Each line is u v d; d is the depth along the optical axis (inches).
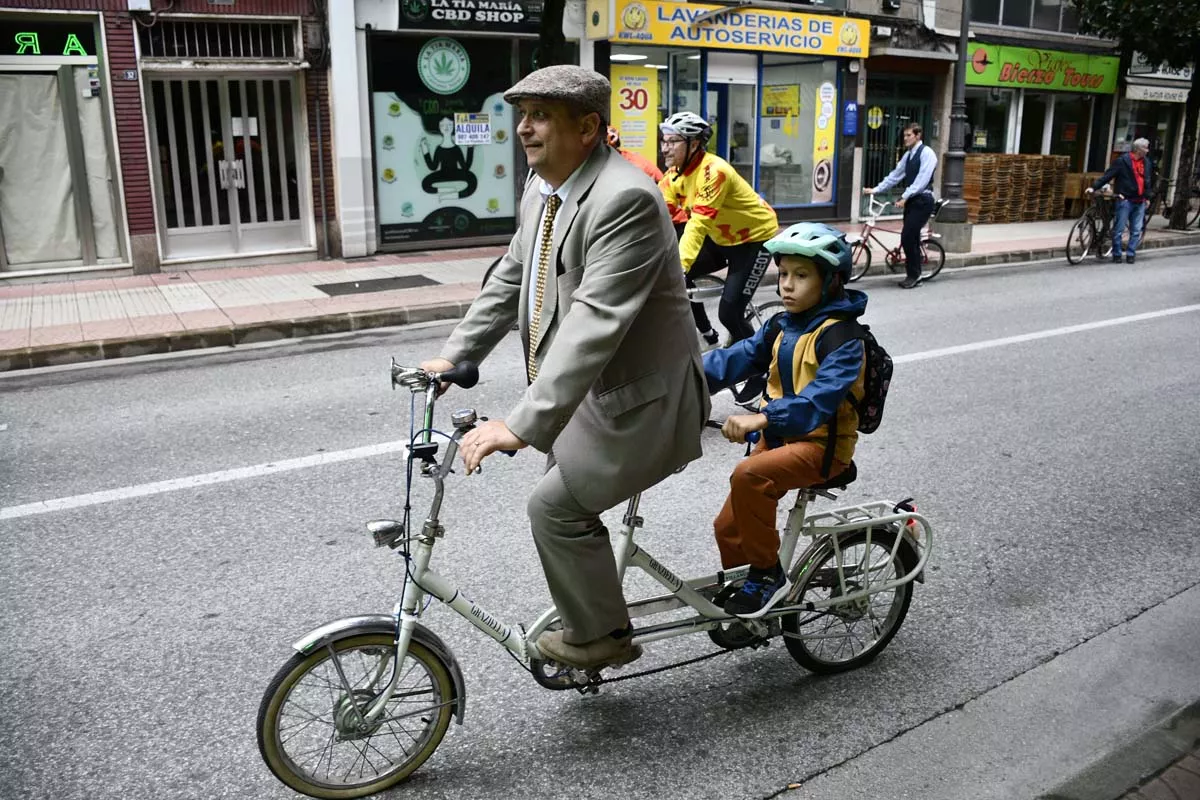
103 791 116.8
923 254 496.1
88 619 157.2
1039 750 125.2
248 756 123.6
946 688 138.9
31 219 462.6
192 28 478.0
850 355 122.4
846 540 138.0
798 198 717.9
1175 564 178.2
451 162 557.9
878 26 713.6
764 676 142.0
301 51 497.0
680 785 118.0
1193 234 716.7
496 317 123.6
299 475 220.5
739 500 126.1
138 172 473.4
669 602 126.9
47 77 452.8
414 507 201.5
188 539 187.0
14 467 227.1
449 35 540.4
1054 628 155.6
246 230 515.2
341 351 348.5
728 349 134.8
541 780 118.8
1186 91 928.9
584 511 111.0
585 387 99.9
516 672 142.0
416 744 119.2
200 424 259.4
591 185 103.0
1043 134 866.8
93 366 331.0
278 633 152.9
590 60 601.6
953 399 283.4
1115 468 227.3
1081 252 589.0
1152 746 123.0
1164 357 337.4
